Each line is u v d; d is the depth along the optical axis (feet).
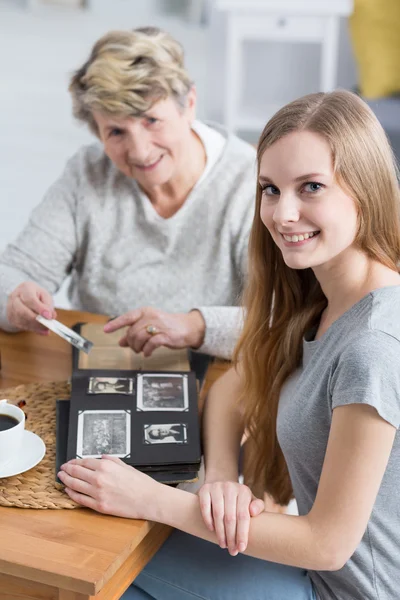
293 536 4.04
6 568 3.81
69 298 7.33
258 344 4.99
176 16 26.35
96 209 6.60
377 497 4.22
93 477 4.19
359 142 4.03
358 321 4.16
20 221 14.28
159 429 4.62
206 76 20.62
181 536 4.93
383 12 13.41
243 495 4.24
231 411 5.11
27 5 27.61
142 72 5.80
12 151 17.54
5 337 6.03
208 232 6.52
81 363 5.34
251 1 14.57
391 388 3.87
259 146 4.27
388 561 4.35
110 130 6.07
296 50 18.35
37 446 4.51
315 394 4.27
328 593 4.53
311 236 4.14
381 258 4.27
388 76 13.57
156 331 5.49
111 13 26.86
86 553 3.86
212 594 4.59
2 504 4.19
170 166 6.20
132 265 6.64
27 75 22.04
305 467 4.51
